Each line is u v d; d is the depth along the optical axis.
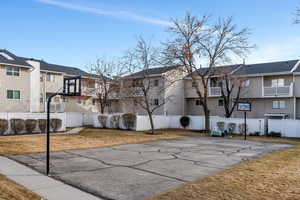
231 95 27.20
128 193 5.44
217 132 20.34
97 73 33.19
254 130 21.77
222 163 8.96
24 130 19.39
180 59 22.42
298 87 23.89
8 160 8.97
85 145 13.53
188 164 8.70
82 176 6.86
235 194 5.25
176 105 30.20
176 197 5.07
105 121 27.11
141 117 24.84
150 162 8.98
